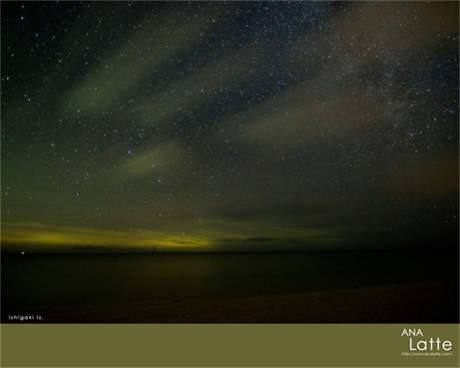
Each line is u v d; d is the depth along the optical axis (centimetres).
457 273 2175
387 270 2734
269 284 1675
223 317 466
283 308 514
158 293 1345
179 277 2392
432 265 3341
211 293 1281
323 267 3659
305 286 1518
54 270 3531
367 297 579
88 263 5669
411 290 634
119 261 6738
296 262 5494
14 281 2134
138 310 545
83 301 1126
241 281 1945
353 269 3086
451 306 471
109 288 1627
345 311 471
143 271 3306
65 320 484
